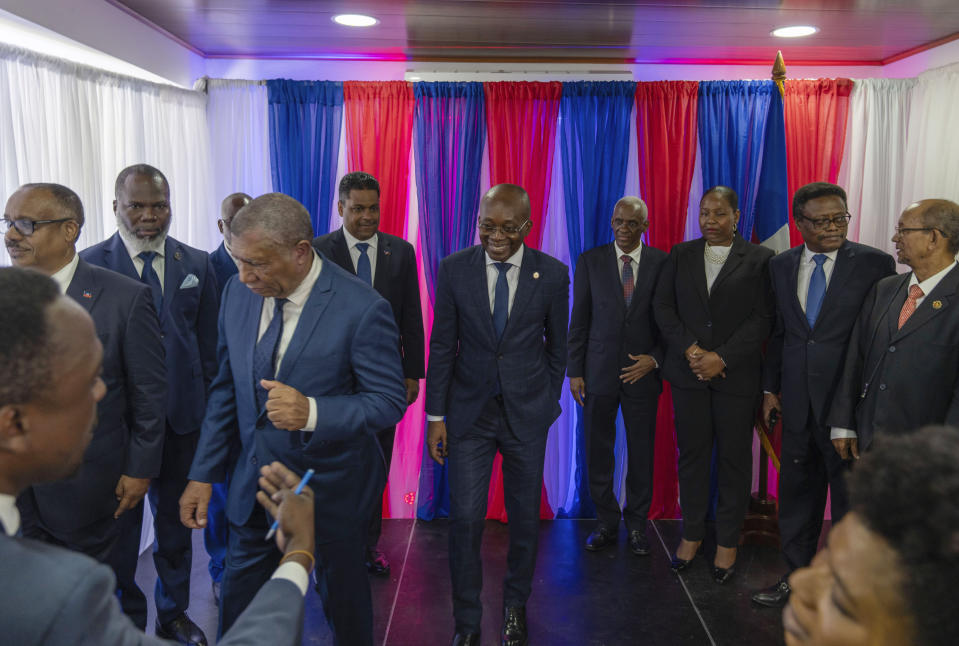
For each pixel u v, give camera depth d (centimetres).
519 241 264
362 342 204
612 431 374
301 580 127
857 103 403
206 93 404
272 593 121
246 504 207
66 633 83
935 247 254
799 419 305
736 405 330
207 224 407
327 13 328
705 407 337
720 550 337
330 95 398
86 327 98
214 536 317
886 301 271
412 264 340
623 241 356
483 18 335
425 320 410
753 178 399
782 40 379
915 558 63
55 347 92
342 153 412
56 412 94
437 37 374
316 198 402
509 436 276
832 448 297
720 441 334
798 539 315
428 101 398
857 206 410
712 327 330
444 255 405
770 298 330
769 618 305
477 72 420
